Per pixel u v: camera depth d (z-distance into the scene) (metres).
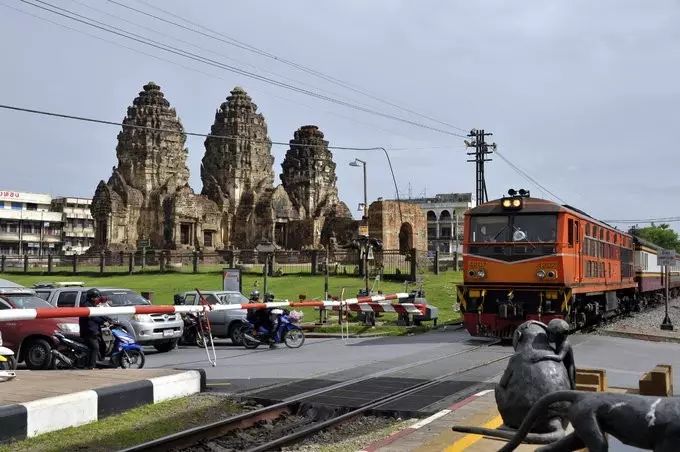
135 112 77.44
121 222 73.81
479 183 48.12
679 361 15.88
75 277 52.88
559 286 18.47
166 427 9.89
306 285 40.41
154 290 42.59
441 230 117.12
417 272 42.53
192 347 21.97
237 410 11.13
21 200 107.94
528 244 18.83
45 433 9.41
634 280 30.78
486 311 19.27
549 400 5.68
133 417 10.44
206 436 9.41
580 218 20.22
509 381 7.38
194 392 12.37
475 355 16.81
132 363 15.41
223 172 79.81
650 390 9.85
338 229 74.94
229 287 27.92
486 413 9.41
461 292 19.61
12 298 16.38
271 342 20.16
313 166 84.25
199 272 50.81
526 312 18.81
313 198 83.38
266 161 82.44
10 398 9.85
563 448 5.59
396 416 10.52
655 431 4.98
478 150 48.03
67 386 10.92
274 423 10.50
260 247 28.72
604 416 5.26
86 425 9.94
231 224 78.12
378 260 45.69
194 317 22.19
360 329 24.70
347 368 15.10
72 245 112.44
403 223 63.97
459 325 26.16
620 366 14.96
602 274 23.03
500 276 19.05
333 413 10.96
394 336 23.05
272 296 23.52
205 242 75.94
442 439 7.98
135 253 61.66
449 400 11.19
